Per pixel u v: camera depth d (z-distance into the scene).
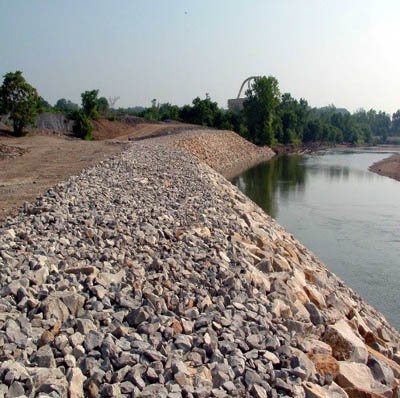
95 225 8.73
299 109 80.06
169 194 13.37
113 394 3.96
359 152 72.06
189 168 20.45
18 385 3.80
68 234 7.95
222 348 4.98
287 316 6.43
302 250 13.31
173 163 21.50
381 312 10.62
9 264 6.34
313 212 21.34
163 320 5.30
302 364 5.02
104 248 7.43
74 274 6.14
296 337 5.74
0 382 3.87
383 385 5.60
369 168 43.97
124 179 15.02
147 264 6.98
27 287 5.56
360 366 5.77
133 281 6.19
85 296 5.57
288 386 4.57
